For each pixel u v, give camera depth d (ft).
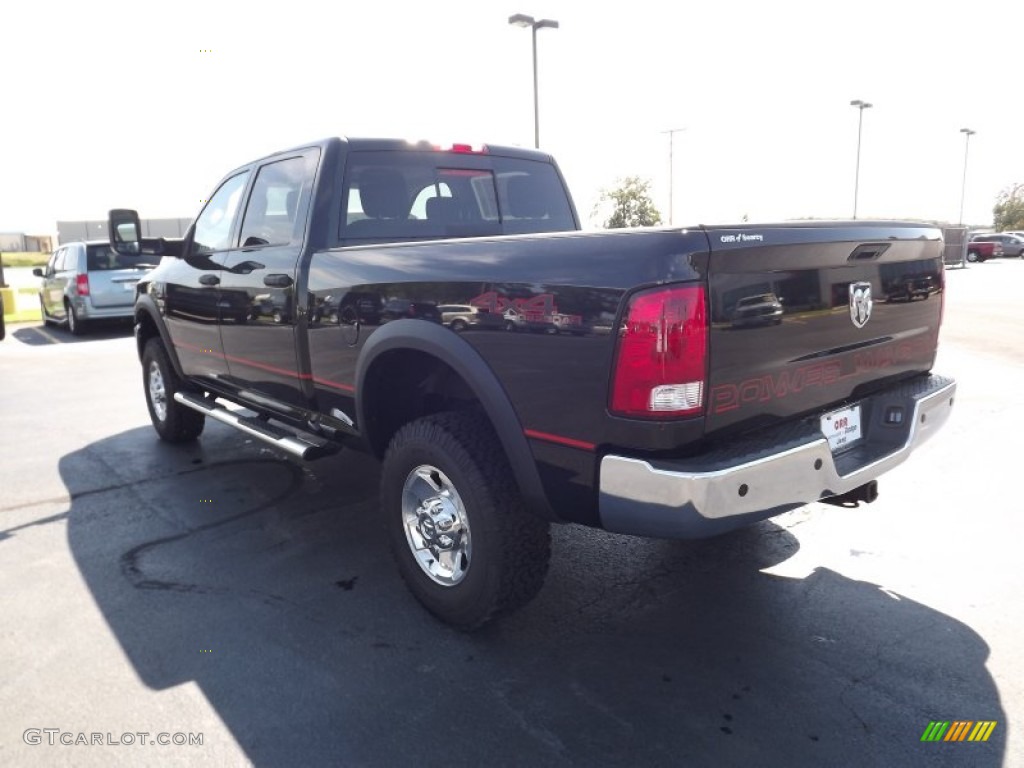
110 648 9.96
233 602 11.18
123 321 48.70
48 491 16.11
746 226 7.96
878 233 9.53
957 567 11.89
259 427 13.97
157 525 14.19
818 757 7.72
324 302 11.71
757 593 11.22
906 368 10.88
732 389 8.04
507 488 9.36
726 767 7.60
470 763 7.73
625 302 7.66
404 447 10.24
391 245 10.60
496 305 8.93
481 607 9.68
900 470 16.53
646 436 7.73
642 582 11.66
